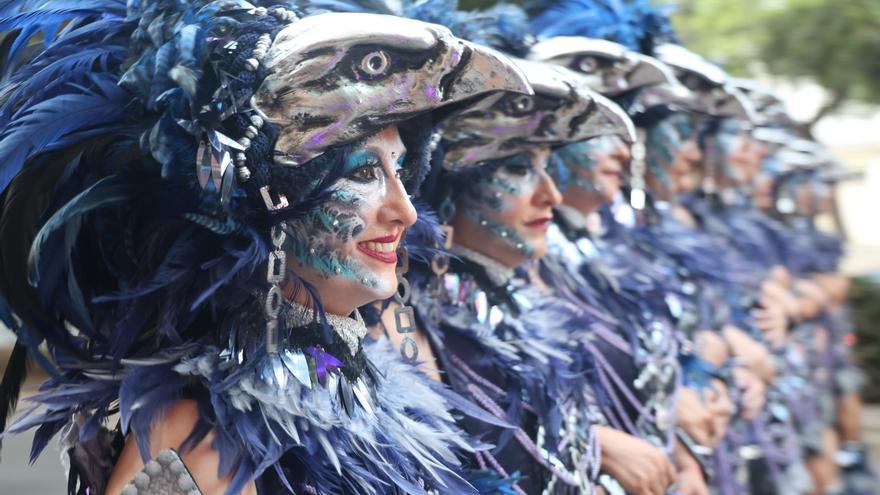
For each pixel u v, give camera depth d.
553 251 4.39
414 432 2.84
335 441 2.61
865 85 10.69
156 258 2.64
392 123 2.62
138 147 2.62
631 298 4.66
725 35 10.17
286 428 2.53
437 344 3.47
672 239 5.43
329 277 2.63
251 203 2.55
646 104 4.97
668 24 5.04
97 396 2.63
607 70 4.25
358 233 2.62
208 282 2.60
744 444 5.84
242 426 2.49
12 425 2.66
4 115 2.68
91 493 2.71
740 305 6.11
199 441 2.47
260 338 2.60
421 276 3.44
